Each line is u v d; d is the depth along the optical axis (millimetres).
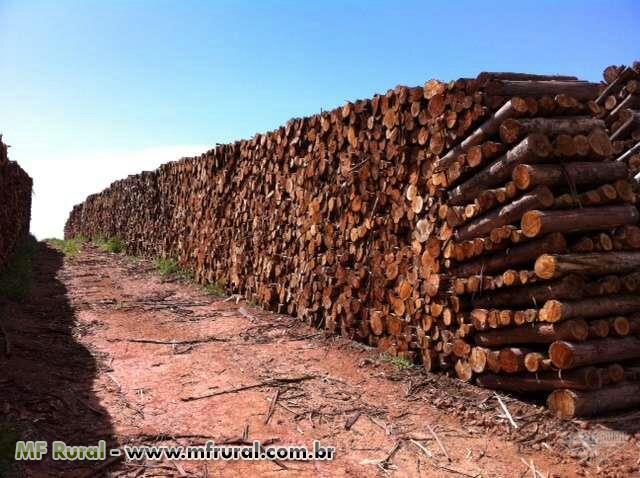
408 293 5793
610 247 4434
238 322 7910
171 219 14453
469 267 5070
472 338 5137
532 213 4332
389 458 3797
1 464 3314
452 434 4184
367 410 4633
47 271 12875
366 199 6480
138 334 7105
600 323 4242
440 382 5230
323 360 6027
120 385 5098
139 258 16328
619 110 6578
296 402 4801
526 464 3699
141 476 3436
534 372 4461
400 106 5883
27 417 4086
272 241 8891
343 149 7156
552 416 4289
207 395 4910
